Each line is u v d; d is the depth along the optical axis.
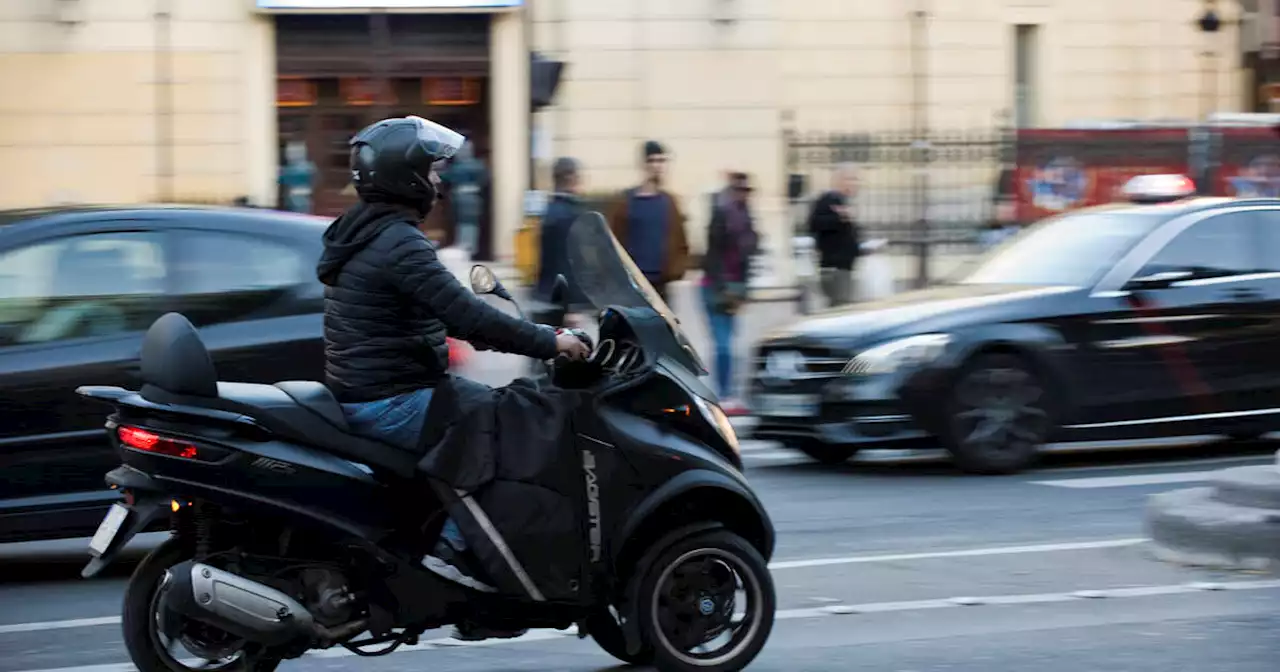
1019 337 13.23
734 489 6.84
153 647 6.38
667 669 6.85
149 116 30.06
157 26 29.95
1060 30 35.31
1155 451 14.93
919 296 14.21
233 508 6.17
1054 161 26.95
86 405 9.25
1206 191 27.34
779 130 32.47
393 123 6.44
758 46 32.28
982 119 34.59
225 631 6.26
